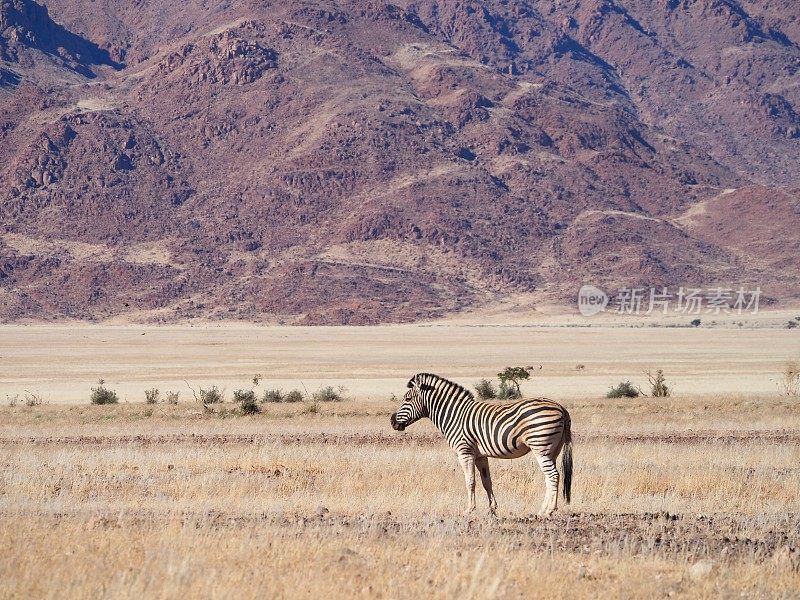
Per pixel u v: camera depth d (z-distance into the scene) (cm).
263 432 13125
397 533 5353
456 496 6856
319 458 9144
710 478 7444
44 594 4019
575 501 6731
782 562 4638
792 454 9312
